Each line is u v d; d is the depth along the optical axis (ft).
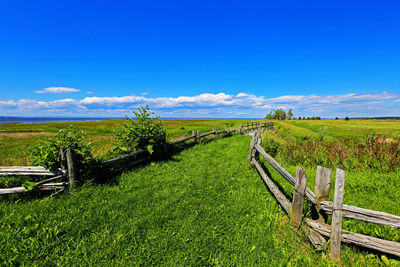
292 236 9.51
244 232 10.32
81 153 14.78
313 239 8.64
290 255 8.57
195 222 11.40
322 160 22.68
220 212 12.49
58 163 14.33
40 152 14.08
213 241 9.75
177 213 12.31
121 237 9.86
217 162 24.84
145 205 13.21
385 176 16.79
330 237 8.34
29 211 11.35
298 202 9.91
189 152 30.76
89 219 11.19
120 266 8.11
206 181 18.07
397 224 7.09
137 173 19.35
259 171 18.74
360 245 7.98
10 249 8.52
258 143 22.50
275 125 125.70
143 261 8.40
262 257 8.58
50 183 13.75
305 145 27.99
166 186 16.66
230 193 15.42
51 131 85.56
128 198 14.05
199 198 14.55
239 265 8.14
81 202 13.11
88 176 15.81
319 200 8.84
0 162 21.72
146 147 23.02
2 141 48.39
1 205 11.68
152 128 24.21
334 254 8.20
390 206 11.72
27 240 9.12
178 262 8.46
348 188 14.92
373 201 12.58
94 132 76.43
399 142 20.80
